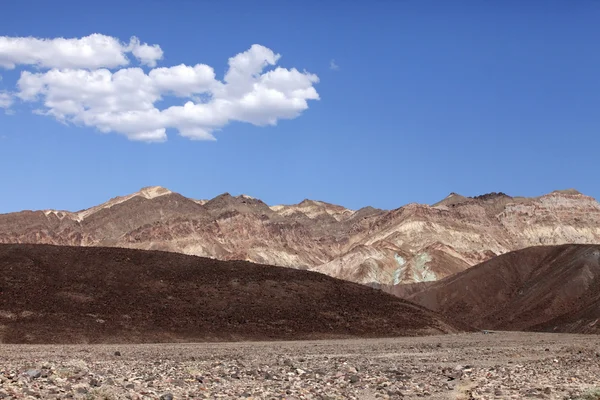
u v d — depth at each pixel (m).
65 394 32.12
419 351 83.19
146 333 100.56
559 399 36.78
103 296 110.81
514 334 138.75
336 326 114.62
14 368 45.91
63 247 127.12
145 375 45.56
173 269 125.38
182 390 37.69
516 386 42.41
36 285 110.19
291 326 111.31
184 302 113.88
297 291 125.25
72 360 58.00
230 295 118.88
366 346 90.81
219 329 106.19
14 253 120.69
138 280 118.75
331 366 60.22
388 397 38.62
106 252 127.25
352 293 131.00
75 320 100.50
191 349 82.62
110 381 38.41
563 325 191.50
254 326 109.31
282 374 50.38
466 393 40.28
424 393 40.16
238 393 37.81
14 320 97.38
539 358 73.00
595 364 62.28
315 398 37.06
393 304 129.88
